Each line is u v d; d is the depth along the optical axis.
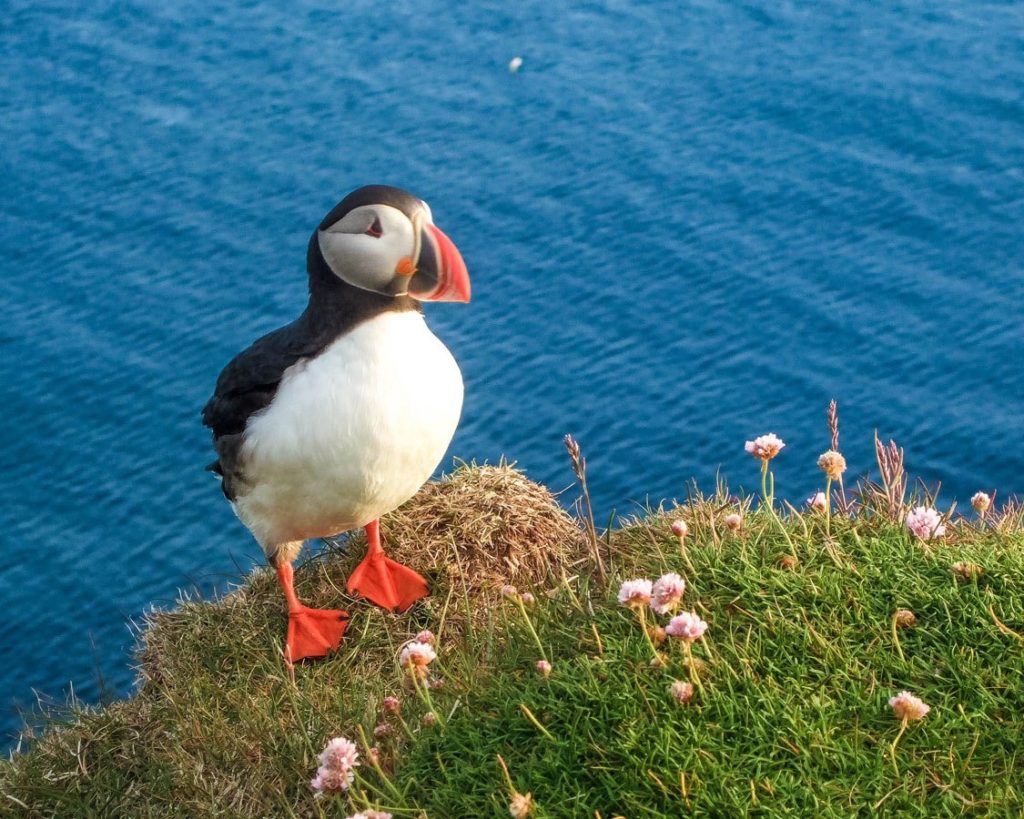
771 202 15.37
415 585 6.27
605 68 17.69
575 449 5.69
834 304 14.05
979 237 14.72
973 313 13.87
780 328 13.88
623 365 13.58
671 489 12.27
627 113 16.84
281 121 17.06
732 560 5.17
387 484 5.61
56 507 12.48
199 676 6.00
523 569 6.42
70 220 15.66
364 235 5.27
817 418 12.89
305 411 5.36
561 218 15.28
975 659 4.51
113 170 16.42
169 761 5.60
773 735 4.29
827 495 5.46
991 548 5.11
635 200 15.48
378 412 5.36
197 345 13.98
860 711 4.39
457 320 14.16
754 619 4.80
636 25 18.55
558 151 16.25
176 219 15.59
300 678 5.90
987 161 15.73
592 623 4.85
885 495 5.79
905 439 12.61
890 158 15.88
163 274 14.86
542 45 18.23
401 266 5.30
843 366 13.43
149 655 6.49
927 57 17.50
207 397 13.43
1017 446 12.44
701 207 15.35
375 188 5.35
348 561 6.61
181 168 16.36
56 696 10.58
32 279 14.90
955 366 13.29
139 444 13.05
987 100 16.64
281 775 5.20
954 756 4.20
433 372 5.52
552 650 5.01
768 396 13.16
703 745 4.27
